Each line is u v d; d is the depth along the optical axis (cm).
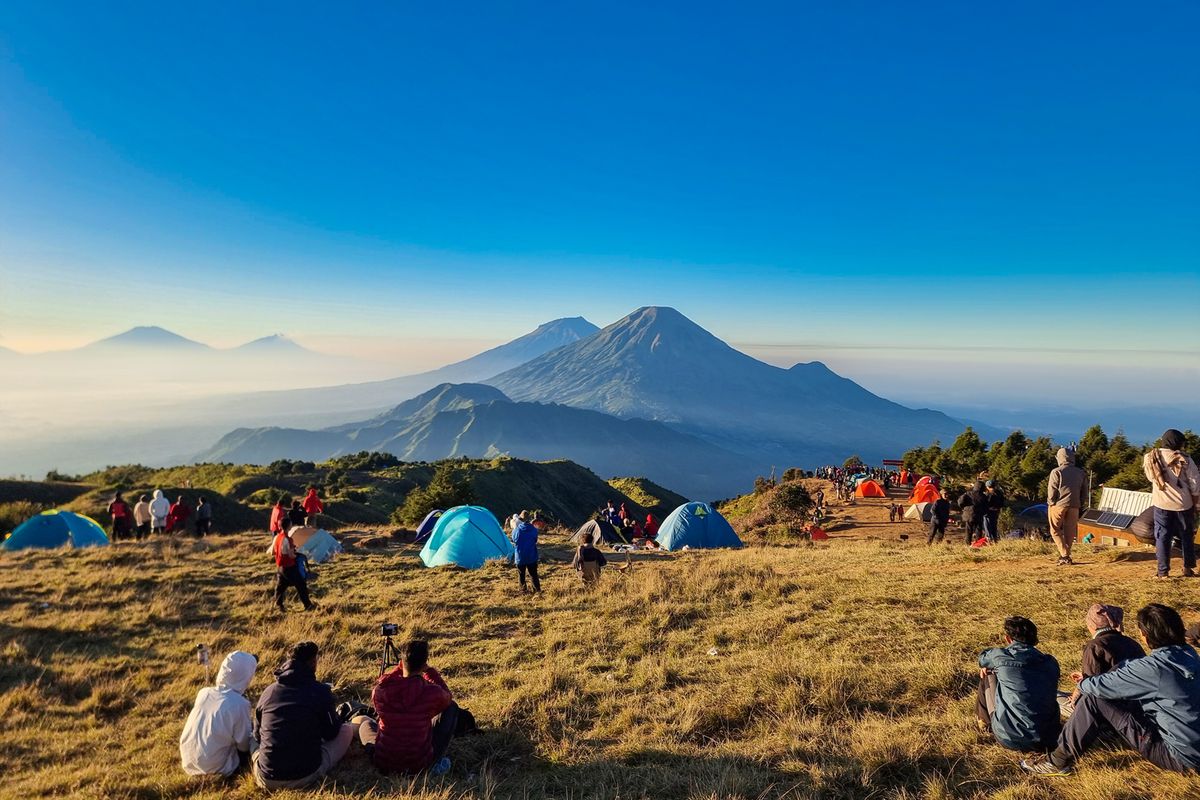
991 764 525
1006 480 4359
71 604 1359
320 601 1399
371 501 5616
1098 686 485
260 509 3884
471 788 561
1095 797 448
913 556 1570
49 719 811
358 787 573
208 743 599
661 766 577
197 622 1259
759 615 1098
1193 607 830
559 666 898
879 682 720
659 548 2511
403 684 595
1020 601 968
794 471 6900
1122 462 3875
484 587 1578
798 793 499
